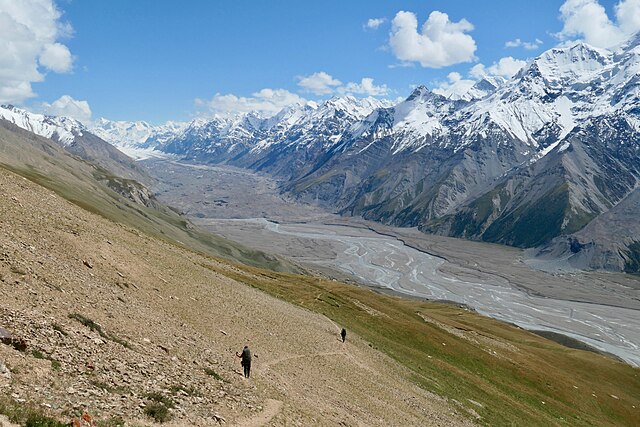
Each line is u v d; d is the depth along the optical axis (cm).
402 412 4666
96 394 2216
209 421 2491
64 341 2609
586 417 8075
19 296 2914
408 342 8925
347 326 8331
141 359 2941
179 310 4647
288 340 5488
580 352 13175
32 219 4678
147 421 2180
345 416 3784
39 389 2000
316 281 12794
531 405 7631
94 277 4156
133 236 6994
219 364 3600
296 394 3788
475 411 6072
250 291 7638
